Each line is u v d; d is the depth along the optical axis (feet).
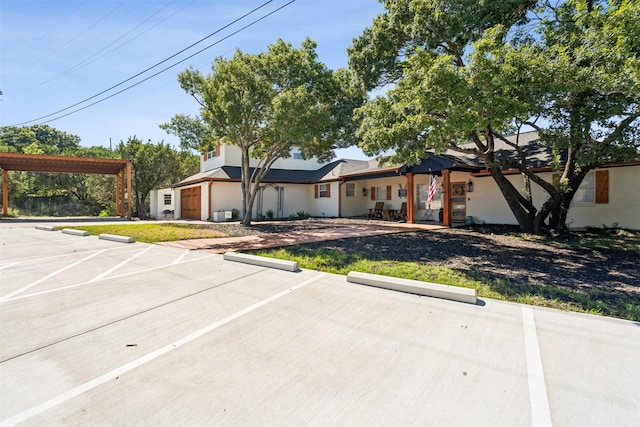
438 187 50.65
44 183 86.63
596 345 9.35
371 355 8.94
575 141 25.90
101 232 38.32
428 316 11.63
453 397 7.05
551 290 14.46
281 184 66.54
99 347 9.57
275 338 10.07
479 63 18.78
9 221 58.85
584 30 21.67
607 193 35.29
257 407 6.79
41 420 6.40
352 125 39.19
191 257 23.30
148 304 13.28
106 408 6.78
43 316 12.03
